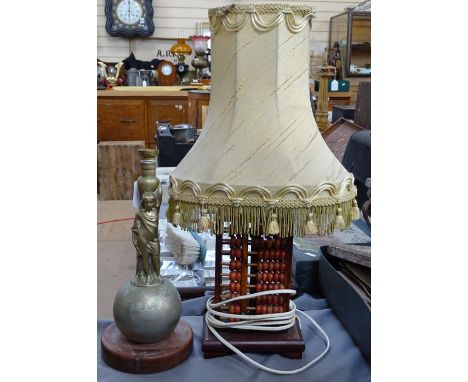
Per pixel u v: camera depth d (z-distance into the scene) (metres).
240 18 0.79
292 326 0.92
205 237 1.46
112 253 2.23
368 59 4.01
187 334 0.90
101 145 3.15
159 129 2.49
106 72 3.67
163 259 1.42
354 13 3.74
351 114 2.42
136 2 3.85
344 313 0.99
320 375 0.84
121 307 0.83
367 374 0.85
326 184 0.77
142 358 0.83
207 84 3.59
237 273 0.89
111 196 3.21
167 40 4.02
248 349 0.88
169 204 0.84
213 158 0.80
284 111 0.81
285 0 3.84
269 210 0.76
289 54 0.81
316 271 1.18
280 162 0.78
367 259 0.98
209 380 0.82
